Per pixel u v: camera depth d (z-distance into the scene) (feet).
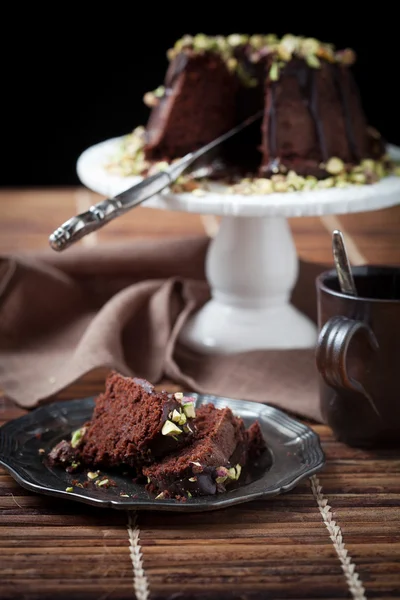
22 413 3.49
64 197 5.49
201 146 3.87
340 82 3.84
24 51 6.89
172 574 2.79
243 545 2.88
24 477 3.01
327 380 3.17
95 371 3.79
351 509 3.02
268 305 3.97
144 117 7.05
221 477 2.97
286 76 3.76
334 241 3.19
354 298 3.17
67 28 6.86
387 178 3.82
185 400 3.09
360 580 2.78
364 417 3.23
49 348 3.90
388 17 6.67
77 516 2.98
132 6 6.82
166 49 6.89
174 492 2.97
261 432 3.20
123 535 2.91
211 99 3.85
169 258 4.23
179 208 3.57
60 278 4.11
